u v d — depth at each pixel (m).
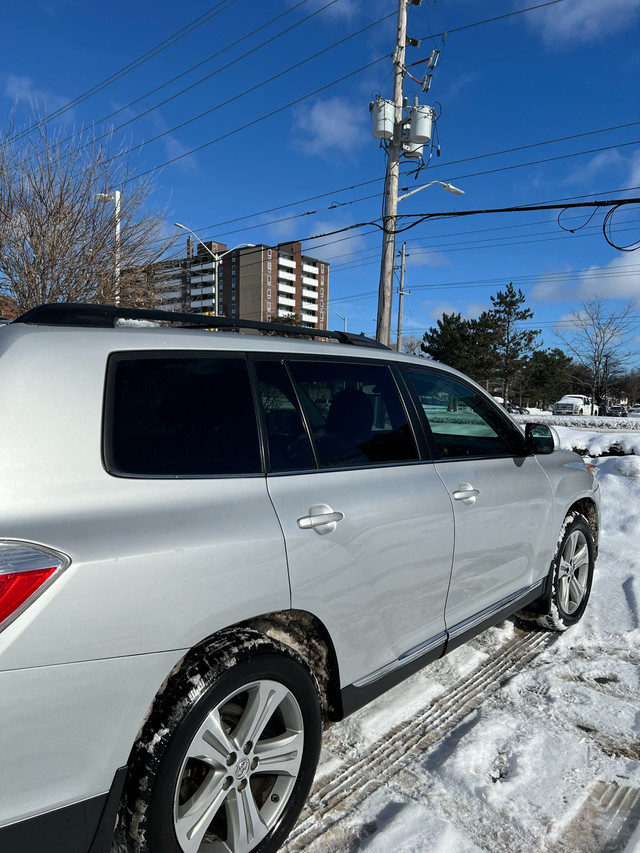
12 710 1.41
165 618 1.68
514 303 54.62
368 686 2.43
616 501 6.81
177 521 1.80
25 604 1.44
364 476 2.49
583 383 58.41
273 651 1.92
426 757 2.67
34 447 1.63
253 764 1.93
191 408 2.03
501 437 3.54
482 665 3.58
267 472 2.16
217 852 1.89
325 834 2.21
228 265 129.12
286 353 2.44
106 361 1.88
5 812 1.42
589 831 2.24
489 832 2.22
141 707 1.64
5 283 13.83
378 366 2.86
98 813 1.58
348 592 2.28
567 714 3.02
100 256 14.25
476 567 3.03
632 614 4.29
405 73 15.48
